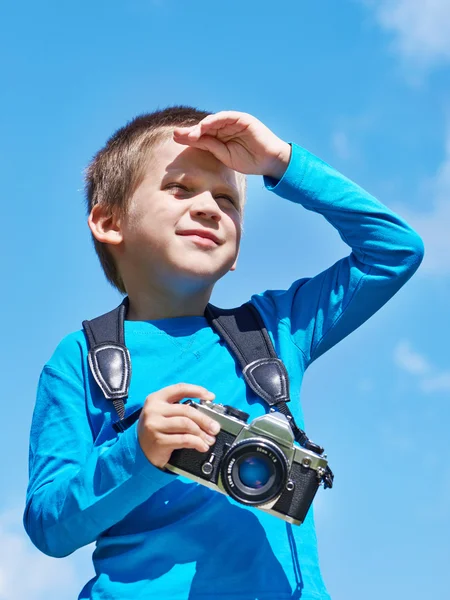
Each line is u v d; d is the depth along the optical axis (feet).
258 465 4.29
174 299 5.05
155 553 4.47
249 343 4.94
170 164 5.06
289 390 4.80
